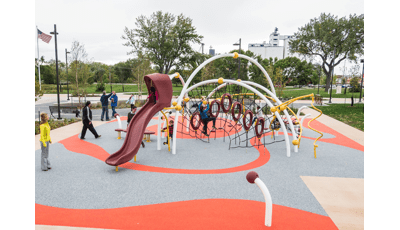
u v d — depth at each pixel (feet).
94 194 18.30
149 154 28.68
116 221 14.85
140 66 105.40
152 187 19.65
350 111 68.90
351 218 15.48
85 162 25.40
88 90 177.58
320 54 159.63
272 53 354.74
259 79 117.19
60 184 19.97
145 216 15.46
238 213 15.93
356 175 22.59
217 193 18.72
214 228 14.25
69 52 86.53
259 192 18.97
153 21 129.59
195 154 28.89
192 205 16.89
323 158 27.78
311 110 72.38
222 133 40.65
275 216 15.64
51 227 14.14
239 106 33.30
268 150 31.07
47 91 149.07
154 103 29.30
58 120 49.78
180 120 51.52
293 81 210.18
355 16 141.79
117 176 21.83
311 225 14.70
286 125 36.99
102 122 49.16
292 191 19.21
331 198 18.10
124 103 82.12
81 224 14.49
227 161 26.35
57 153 28.27
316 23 152.76
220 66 124.16
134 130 26.99
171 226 14.40
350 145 33.63
